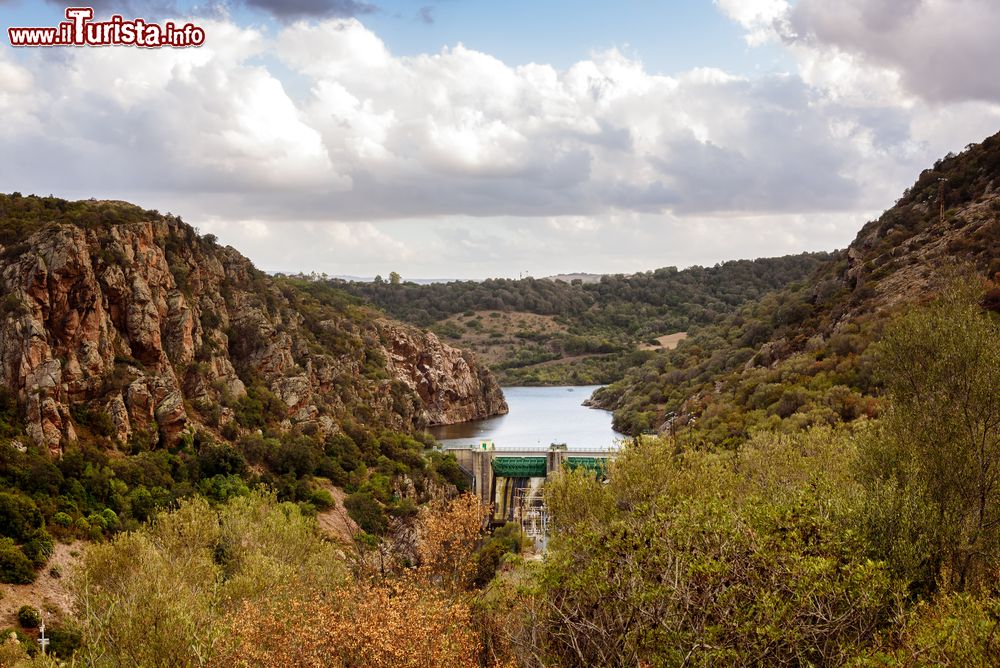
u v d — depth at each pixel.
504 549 63.75
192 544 68.75
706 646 25.38
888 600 27.52
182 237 143.50
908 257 141.38
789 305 191.50
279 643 31.98
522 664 31.50
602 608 28.89
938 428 40.16
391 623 30.62
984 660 23.31
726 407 131.88
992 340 40.91
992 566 35.06
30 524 72.69
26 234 109.56
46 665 44.16
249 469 111.81
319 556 70.75
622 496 54.84
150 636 40.78
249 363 145.62
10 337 93.75
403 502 121.00
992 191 146.38
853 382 111.31
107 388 102.81
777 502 36.75
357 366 189.12
